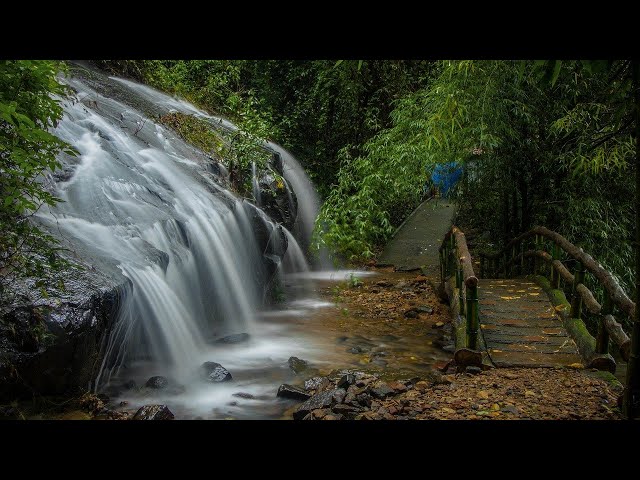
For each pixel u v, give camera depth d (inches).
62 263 181.2
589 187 323.6
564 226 329.7
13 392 159.0
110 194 251.1
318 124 586.6
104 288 184.1
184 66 487.5
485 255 409.1
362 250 490.9
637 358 159.3
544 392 187.2
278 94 579.5
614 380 199.9
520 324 255.3
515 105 315.6
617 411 168.6
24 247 179.0
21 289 168.2
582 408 172.4
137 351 222.5
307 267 441.4
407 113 381.1
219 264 289.4
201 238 279.0
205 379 218.2
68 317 168.1
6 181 157.2
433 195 639.1
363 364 247.8
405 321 325.1
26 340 159.8
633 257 326.3
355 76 550.0
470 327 224.1
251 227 329.4
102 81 384.5
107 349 196.9
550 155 323.0
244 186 361.4
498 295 291.9
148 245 233.5
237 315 303.1
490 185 372.2
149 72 449.1
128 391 199.6
